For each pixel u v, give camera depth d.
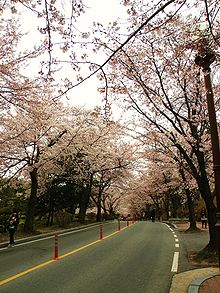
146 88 11.57
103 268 8.98
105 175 36.34
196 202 37.06
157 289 6.73
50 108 20.53
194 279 7.50
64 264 9.61
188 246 13.59
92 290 6.70
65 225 27.33
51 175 29.02
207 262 9.67
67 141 24.38
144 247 13.30
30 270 8.78
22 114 18.17
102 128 25.62
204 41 6.32
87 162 30.00
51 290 6.71
